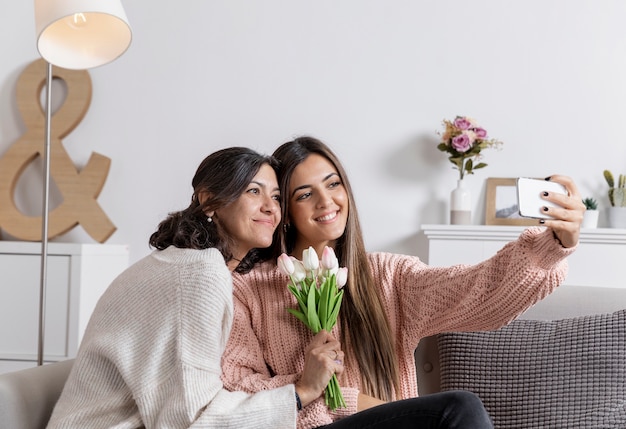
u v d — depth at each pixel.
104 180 3.22
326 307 1.73
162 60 3.27
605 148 3.05
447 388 1.92
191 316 1.51
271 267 1.97
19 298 2.90
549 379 1.83
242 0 3.23
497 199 3.06
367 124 3.16
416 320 1.92
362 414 1.60
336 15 3.18
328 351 1.67
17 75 3.33
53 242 3.04
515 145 3.09
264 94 3.21
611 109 3.05
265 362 1.87
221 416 1.46
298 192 1.93
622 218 2.93
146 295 1.55
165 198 3.25
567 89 3.07
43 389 1.66
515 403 1.83
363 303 1.91
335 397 1.67
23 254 2.91
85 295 2.90
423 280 1.92
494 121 3.10
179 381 1.47
